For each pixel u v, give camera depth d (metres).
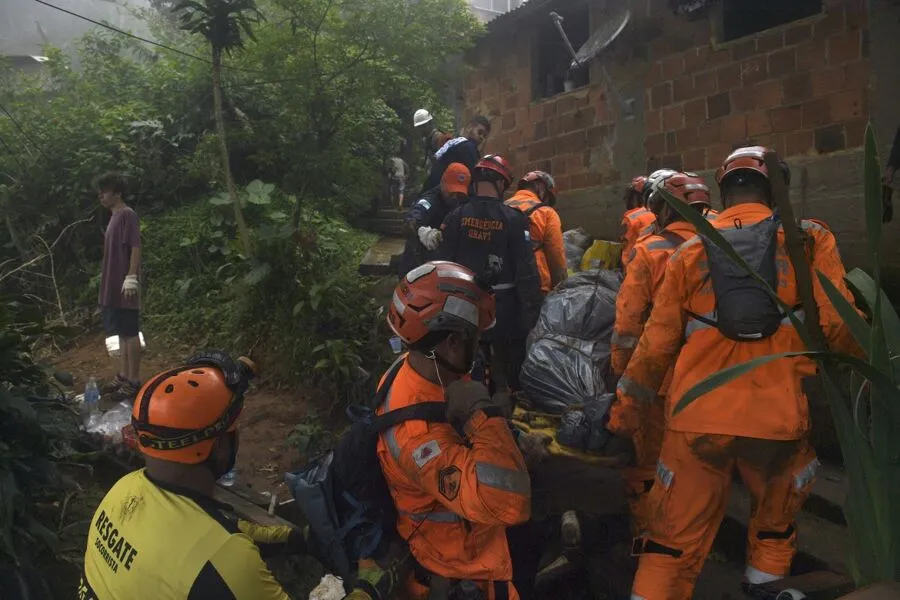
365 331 5.86
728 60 5.86
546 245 4.43
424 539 2.01
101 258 8.37
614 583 3.39
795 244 1.80
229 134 7.95
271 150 8.07
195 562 1.57
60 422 3.49
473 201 3.93
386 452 1.96
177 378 1.71
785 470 2.36
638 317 2.88
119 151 8.80
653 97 6.61
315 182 7.28
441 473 1.78
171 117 9.18
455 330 1.91
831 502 3.22
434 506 1.97
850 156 4.95
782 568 2.46
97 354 6.68
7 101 9.98
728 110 5.88
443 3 6.64
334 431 5.00
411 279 1.99
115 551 1.65
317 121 6.80
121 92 10.16
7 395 2.88
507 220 3.88
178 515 1.64
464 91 9.28
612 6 7.02
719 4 5.92
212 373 1.75
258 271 6.05
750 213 2.46
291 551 2.39
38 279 8.18
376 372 5.17
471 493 1.72
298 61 6.43
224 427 1.72
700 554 2.44
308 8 6.30
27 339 3.30
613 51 6.98
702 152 6.17
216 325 6.79
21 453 2.90
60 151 8.77
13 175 8.77
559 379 3.55
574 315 3.79
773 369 2.29
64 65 10.64
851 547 1.50
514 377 4.01
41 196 8.56
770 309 2.24
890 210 4.20
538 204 4.50
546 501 2.94
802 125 5.30
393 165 10.42
